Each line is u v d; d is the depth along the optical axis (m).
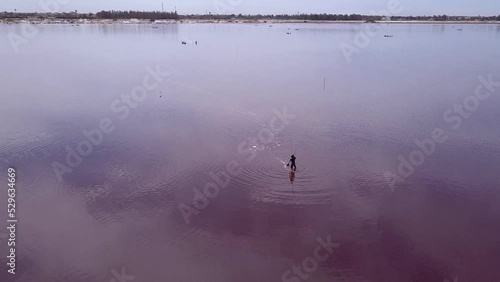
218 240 23.03
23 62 82.00
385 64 84.75
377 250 22.12
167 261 21.28
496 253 21.80
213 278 20.02
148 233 23.66
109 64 81.31
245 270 20.59
